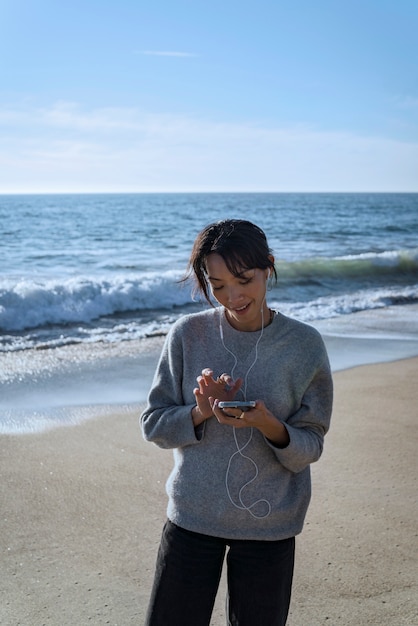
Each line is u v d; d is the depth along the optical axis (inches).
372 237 1280.8
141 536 140.5
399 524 147.5
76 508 152.2
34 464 176.1
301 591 122.3
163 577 79.3
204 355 81.0
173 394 83.7
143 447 190.4
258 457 77.5
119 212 2711.6
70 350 316.8
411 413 224.8
